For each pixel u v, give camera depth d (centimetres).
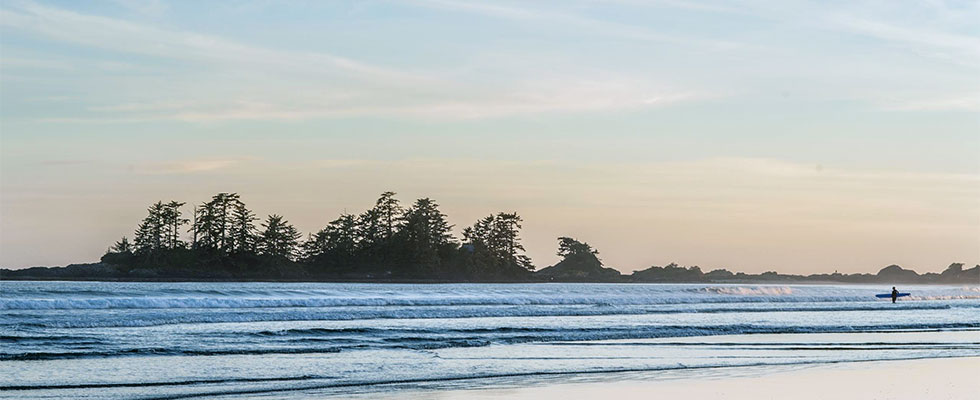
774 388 1847
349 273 17362
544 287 14562
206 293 6128
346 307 4669
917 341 2953
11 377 1881
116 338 2677
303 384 1870
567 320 3847
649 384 1895
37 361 2123
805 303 6625
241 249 16350
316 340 2756
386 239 17875
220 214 16262
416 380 1938
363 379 1944
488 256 19225
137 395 1717
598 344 2745
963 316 4672
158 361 2175
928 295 9831
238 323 3475
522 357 2381
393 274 17538
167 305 4472
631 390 1816
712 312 4800
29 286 8200
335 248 17588
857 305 6316
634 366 2197
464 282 18225
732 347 2684
